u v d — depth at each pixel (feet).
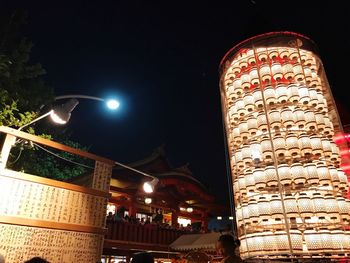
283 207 18.34
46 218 23.24
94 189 27.09
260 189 19.83
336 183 19.08
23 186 22.76
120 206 74.69
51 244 23.03
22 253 21.43
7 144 22.57
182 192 82.58
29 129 32.27
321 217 18.04
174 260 68.08
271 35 22.71
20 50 35.45
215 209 93.66
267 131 20.98
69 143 61.36
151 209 83.66
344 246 17.78
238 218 21.16
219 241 18.39
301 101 20.98
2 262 15.06
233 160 22.53
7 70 32.91
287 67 21.95
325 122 20.79
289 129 20.54
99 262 25.38
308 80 22.02
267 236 18.47
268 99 21.24
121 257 64.90
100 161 28.63
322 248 17.40
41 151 51.96
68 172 58.75
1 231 20.95
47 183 23.98
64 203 24.68
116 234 58.80
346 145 20.94
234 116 22.90
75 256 24.13
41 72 36.88
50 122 46.29
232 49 24.39
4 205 21.42
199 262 32.63
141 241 62.90
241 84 23.15
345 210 18.62
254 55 22.89
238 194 21.34
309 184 18.88
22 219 21.85
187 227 78.18
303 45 22.81
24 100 36.17
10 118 30.19
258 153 20.65
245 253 19.66
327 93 22.53
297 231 17.89
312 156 19.65
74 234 24.66
